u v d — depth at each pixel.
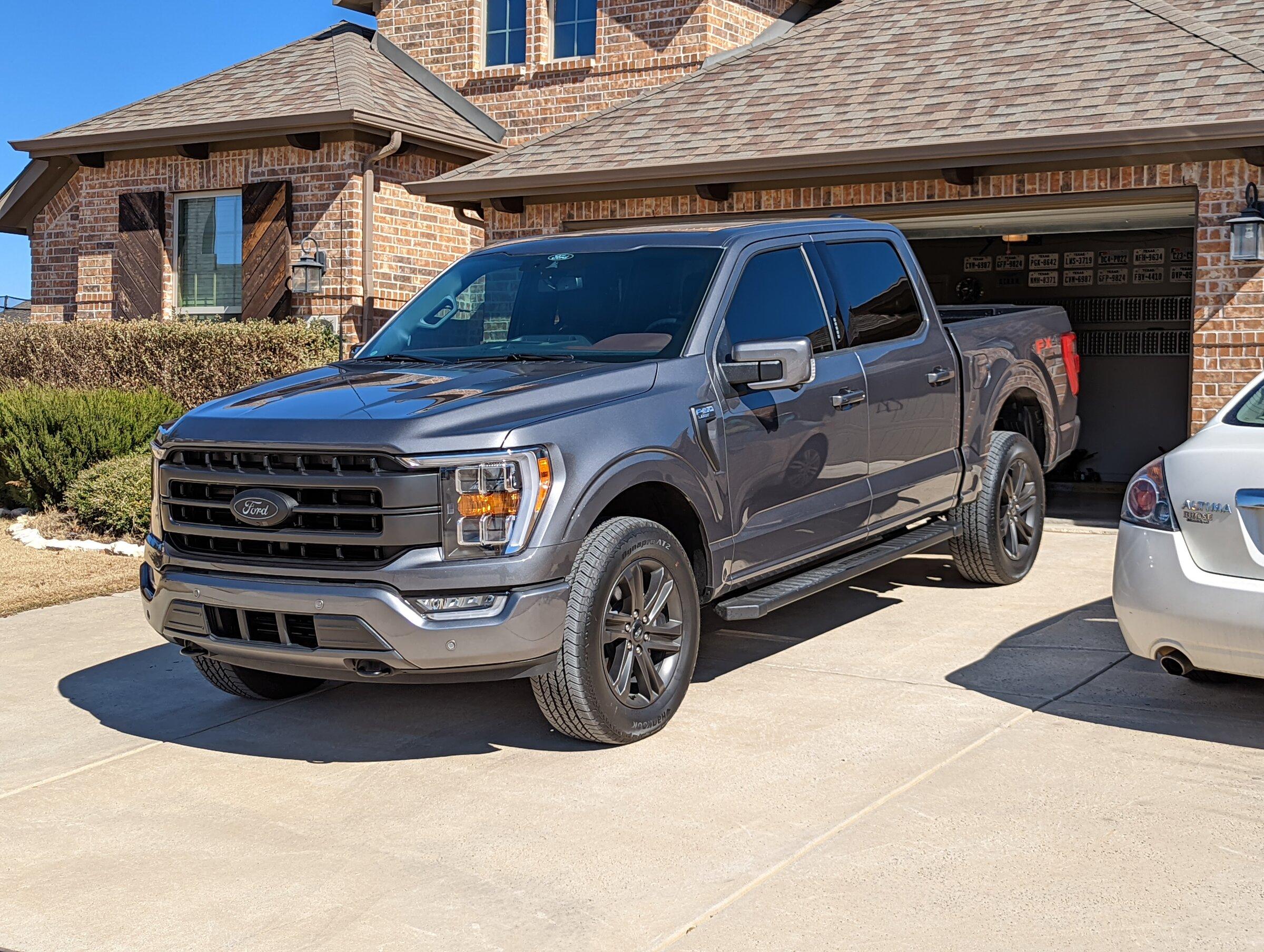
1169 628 4.72
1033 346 7.81
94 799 4.56
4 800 4.57
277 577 4.64
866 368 6.17
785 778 4.51
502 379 5.01
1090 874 3.68
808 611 7.15
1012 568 7.59
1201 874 3.66
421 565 4.43
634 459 4.84
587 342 5.59
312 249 14.10
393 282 14.57
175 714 5.60
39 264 17.05
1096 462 15.01
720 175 11.23
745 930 3.41
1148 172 9.84
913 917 3.45
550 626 4.56
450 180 12.53
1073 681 5.64
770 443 5.52
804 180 11.07
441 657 4.45
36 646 6.86
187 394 12.90
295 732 5.30
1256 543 4.54
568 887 3.71
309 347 12.47
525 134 15.88
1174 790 4.32
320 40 17.12
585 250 6.09
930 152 10.26
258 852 4.05
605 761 4.77
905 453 6.47
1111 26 11.65
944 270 15.78
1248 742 4.80
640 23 15.13
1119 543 4.96
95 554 9.53
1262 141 9.03
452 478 4.44
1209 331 9.64
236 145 14.68
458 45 16.30
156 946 3.44
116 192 15.59
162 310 15.23
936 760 4.65
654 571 5.00
